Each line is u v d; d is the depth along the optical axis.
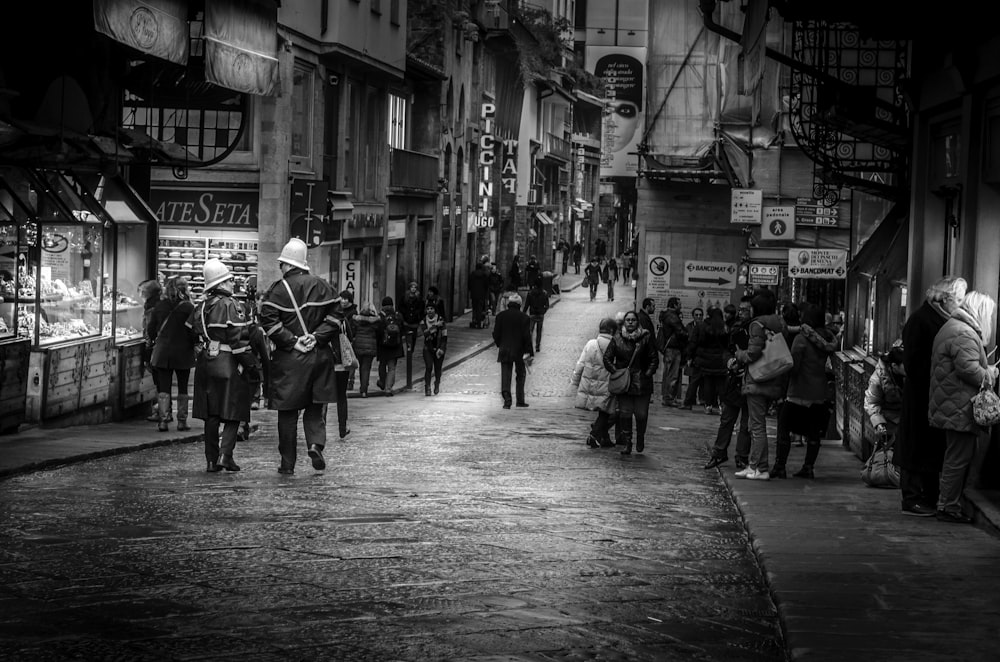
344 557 10.12
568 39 96.44
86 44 21.75
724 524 13.02
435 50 60.47
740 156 45.00
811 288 40.44
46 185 19.78
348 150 47.75
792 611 8.39
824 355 16.86
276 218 38.00
